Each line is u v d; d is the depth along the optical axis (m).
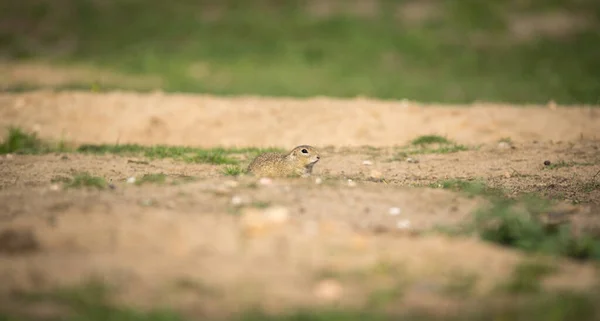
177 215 26.83
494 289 21.88
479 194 32.00
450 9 116.81
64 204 28.19
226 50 103.56
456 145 48.50
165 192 30.33
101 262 23.20
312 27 111.44
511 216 26.83
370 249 24.30
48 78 83.06
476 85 88.06
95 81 82.31
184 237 24.86
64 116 55.00
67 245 24.59
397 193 31.44
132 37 107.31
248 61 99.56
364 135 51.41
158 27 110.69
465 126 52.22
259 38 108.00
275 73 94.12
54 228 25.36
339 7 118.19
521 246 25.80
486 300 21.39
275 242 24.61
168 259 23.48
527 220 26.72
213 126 53.94
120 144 51.62
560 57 101.81
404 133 51.69
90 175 38.19
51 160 43.25
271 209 26.95
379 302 21.08
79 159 43.72
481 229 27.08
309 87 86.12
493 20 113.69
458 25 112.44
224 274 22.52
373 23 112.88
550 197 34.03
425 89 85.56
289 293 21.52
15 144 48.28
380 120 53.34
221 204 28.83
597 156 44.31
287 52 103.38
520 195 34.00
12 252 24.39
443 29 111.25
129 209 27.38
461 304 21.17
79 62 95.12
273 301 21.05
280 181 32.97
